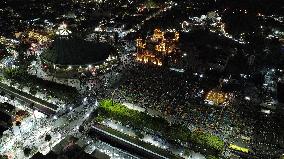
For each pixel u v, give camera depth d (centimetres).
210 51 16112
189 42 17525
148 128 10250
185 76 14200
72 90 13000
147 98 12556
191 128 10831
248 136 10494
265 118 11450
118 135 9994
